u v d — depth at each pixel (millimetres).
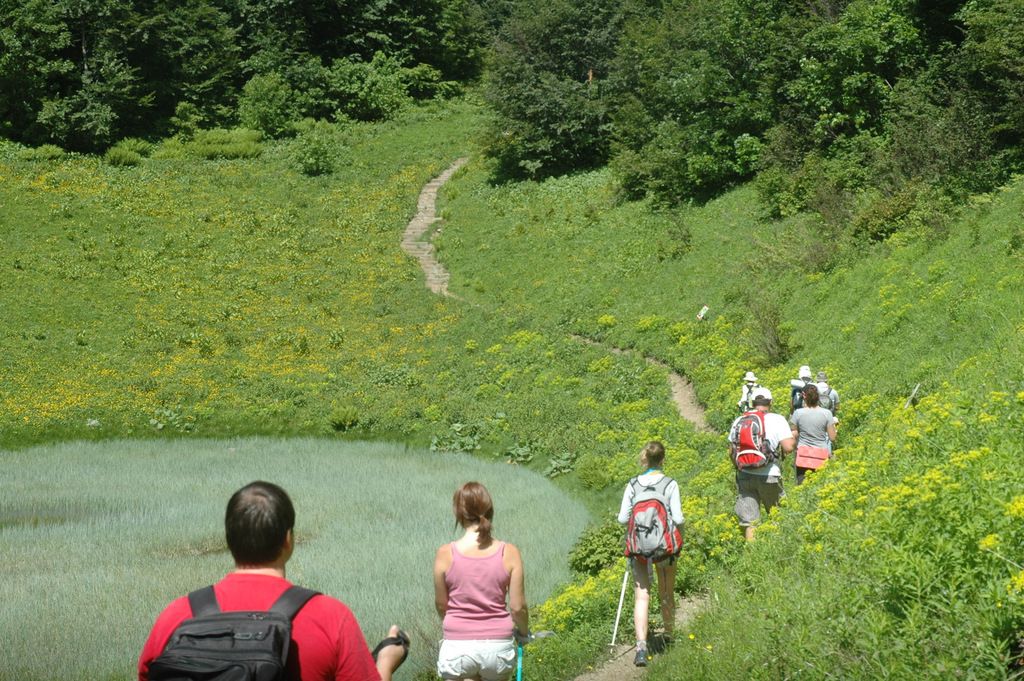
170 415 30234
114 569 15750
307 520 18844
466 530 5672
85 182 49219
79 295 37812
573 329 32406
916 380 15719
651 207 39438
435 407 29500
